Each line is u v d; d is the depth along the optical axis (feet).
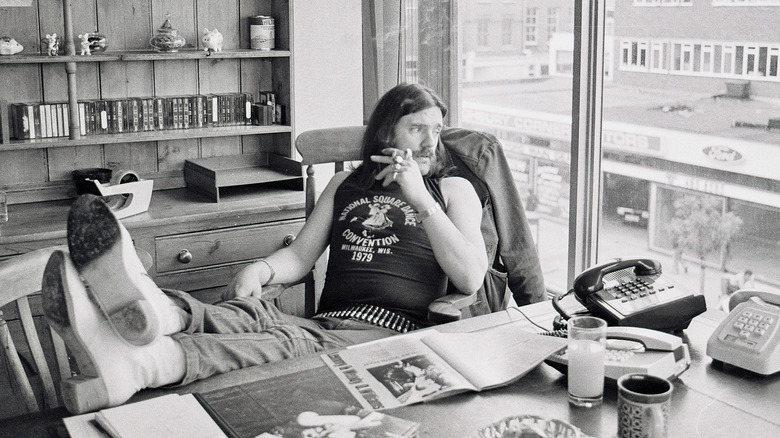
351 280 7.16
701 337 5.43
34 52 9.49
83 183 9.43
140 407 4.34
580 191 9.44
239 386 4.64
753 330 4.88
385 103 7.50
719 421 4.17
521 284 8.30
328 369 4.85
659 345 4.74
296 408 4.33
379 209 7.34
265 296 7.28
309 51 11.23
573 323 4.53
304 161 8.64
